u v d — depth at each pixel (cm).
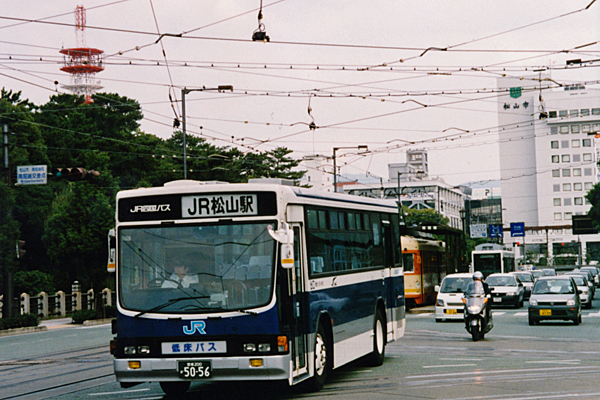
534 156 15562
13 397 1307
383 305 1656
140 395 1284
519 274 5006
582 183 15262
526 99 15412
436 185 14788
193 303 1094
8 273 3753
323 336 1280
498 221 17062
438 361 1680
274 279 1094
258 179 1209
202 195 1129
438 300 3091
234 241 1112
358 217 1533
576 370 1477
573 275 4350
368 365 1598
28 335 3278
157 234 1130
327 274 1303
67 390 1374
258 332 1077
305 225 1223
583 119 14938
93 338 2814
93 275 5497
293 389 1260
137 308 1106
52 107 6906
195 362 1073
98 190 5625
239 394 1264
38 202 5725
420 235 4269
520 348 1981
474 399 1135
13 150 5247
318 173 10938
